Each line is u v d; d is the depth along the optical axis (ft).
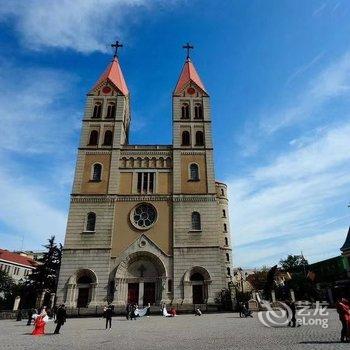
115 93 203.72
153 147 189.16
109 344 59.57
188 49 233.55
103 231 165.27
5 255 311.88
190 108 201.05
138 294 156.76
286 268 295.28
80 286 155.74
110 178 178.19
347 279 185.26
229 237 279.69
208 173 182.19
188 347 53.01
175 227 167.63
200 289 157.48
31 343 63.16
